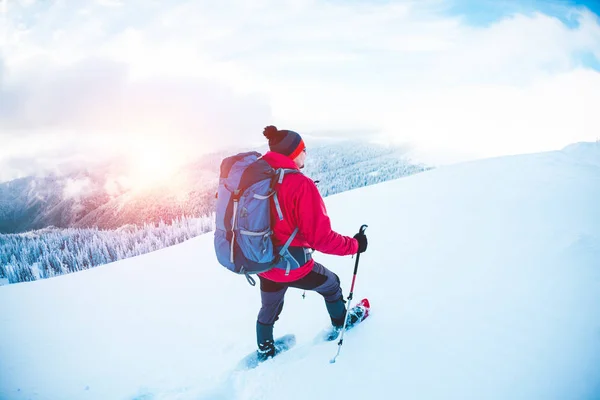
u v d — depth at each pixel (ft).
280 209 6.04
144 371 8.68
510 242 10.39
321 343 7.38
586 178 16.28
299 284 6.77
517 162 21.67
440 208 16.29
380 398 5.55
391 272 10.35
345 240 6.50
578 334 5.90
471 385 5.38
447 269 9.53
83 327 11.62
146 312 12.32
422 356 6.23
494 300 7.41
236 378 6.71
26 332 11.52
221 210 6.15
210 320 11.07
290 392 6.15
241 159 6.24
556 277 7.72
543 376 5.24
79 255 359.46
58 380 8.65
